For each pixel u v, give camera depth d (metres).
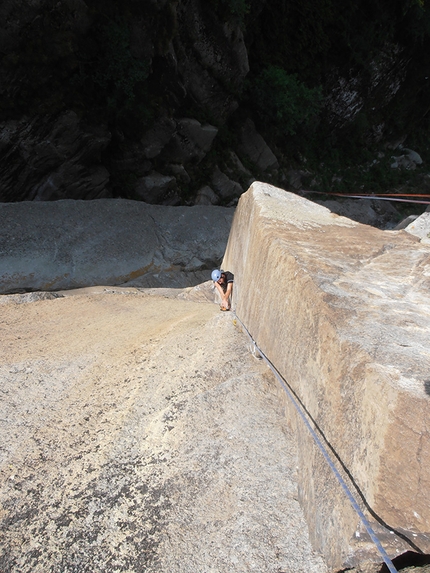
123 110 16.03
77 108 14.91
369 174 27.03
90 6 14.20
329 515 2.85
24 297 9.49
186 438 4.11
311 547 3.03
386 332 3.11
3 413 5.01
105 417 4.69
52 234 13.30
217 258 15.25
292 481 3.56
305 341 3.69
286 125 22.42
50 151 14.87
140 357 5.88
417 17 25.00
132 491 3.70
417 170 29.14
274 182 22.95
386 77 26.47
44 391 5.44
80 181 15.91
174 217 15.69
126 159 17.03
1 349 6.68
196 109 18.84
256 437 3.98
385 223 25.34
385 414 2.48
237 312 6.59
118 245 13.88
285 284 4.39
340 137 26.83
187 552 3.16
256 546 3.10
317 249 4.82
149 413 4.57
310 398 3.47
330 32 23.94
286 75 22.42
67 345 6.81
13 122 14.06
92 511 3.59
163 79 17.02
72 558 3.27
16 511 3.69
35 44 13.61
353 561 2.56
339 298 3.58
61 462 4.14
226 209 17.11
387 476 2.45
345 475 2.77
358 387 2.76
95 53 14.93
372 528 2.47
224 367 5.02
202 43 17.67
